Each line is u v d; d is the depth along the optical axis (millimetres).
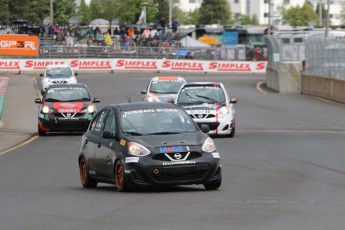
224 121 52000
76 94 59281
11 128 63438
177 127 28391
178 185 29219
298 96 93125
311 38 95938
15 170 37719
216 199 25328
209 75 134125
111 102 84312
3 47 131625
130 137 27531
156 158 26547
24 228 20484
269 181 30828
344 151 43750
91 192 28469
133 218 21578
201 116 51750
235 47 149250
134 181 26719
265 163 37938
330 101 85750
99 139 29422
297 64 122812
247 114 71312
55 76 96312
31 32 149375
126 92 96625
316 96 92625
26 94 94062
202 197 25859
